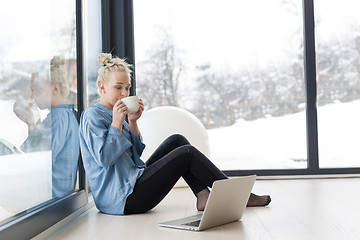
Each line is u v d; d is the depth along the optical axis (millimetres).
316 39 4320
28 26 2127
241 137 4348
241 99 4344
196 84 4344
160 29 4344
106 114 2596
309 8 4285
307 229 2100
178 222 2264
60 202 2383
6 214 1843
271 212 2531
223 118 4348
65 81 2686
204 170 2477
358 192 3273
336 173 4242
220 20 4336
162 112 3676
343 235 1974
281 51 4344
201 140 3686
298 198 3033
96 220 2436
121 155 2549
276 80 4344
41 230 2066
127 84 2646
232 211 2264
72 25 2865
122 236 2051
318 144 4305
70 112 2773
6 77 1873
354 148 4316
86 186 2986
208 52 4340
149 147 3596
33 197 2135
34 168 2160
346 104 4316
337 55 4328
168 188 2533
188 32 4340
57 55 2549
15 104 1954
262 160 4344
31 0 2174
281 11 4336
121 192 2508
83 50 3033
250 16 4336
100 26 3928
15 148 1952
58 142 2520
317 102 4320
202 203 2543
